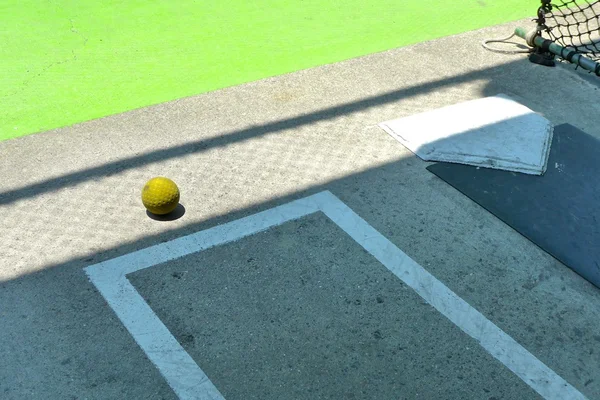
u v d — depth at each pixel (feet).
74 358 11.28
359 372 11.23
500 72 20.27
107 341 11.60
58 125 17.34
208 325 11.96
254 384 10.98
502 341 11.89
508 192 15.33
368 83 19.53
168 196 13.92
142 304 12.31
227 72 19.93
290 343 11.68
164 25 22.61
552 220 14.61
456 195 15.26
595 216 14.76
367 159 16.35
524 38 21.04
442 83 19.61
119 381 10.94
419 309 12.43
